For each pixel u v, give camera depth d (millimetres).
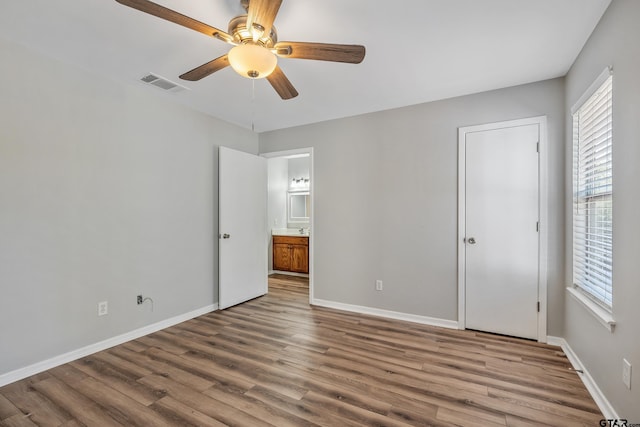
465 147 3064
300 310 3730
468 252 3055
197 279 3516
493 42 2135
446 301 3162
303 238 5766
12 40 2105
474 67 2496
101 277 2623
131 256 2854
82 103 2496
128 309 2824
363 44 2154
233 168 3873
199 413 1783
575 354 2338
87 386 2062
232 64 1660
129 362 2395
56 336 2340
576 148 2426
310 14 1823
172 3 1737
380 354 2523
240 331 3045
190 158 3434
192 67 2496
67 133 2404
